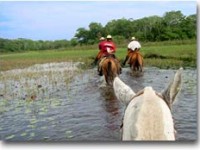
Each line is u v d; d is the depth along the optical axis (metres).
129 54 9.75
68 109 5.64
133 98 1.50
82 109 5.68
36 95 6.73
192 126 4.29
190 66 6.87
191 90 5.79
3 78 8.23
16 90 7.16
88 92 7.05
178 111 4.91
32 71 9.45
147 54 9.66
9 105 5.98
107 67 7.72
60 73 9.43
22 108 5.74
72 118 5.11
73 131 4.52
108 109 5.60
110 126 4.68
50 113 5.48
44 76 8.95
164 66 9.17
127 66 10.78
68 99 6.39
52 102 6.17
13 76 8.47
